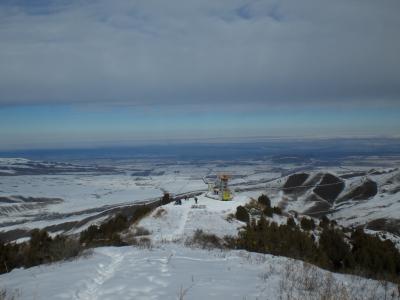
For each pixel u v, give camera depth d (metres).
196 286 9.51
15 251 17.59
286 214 53.97
